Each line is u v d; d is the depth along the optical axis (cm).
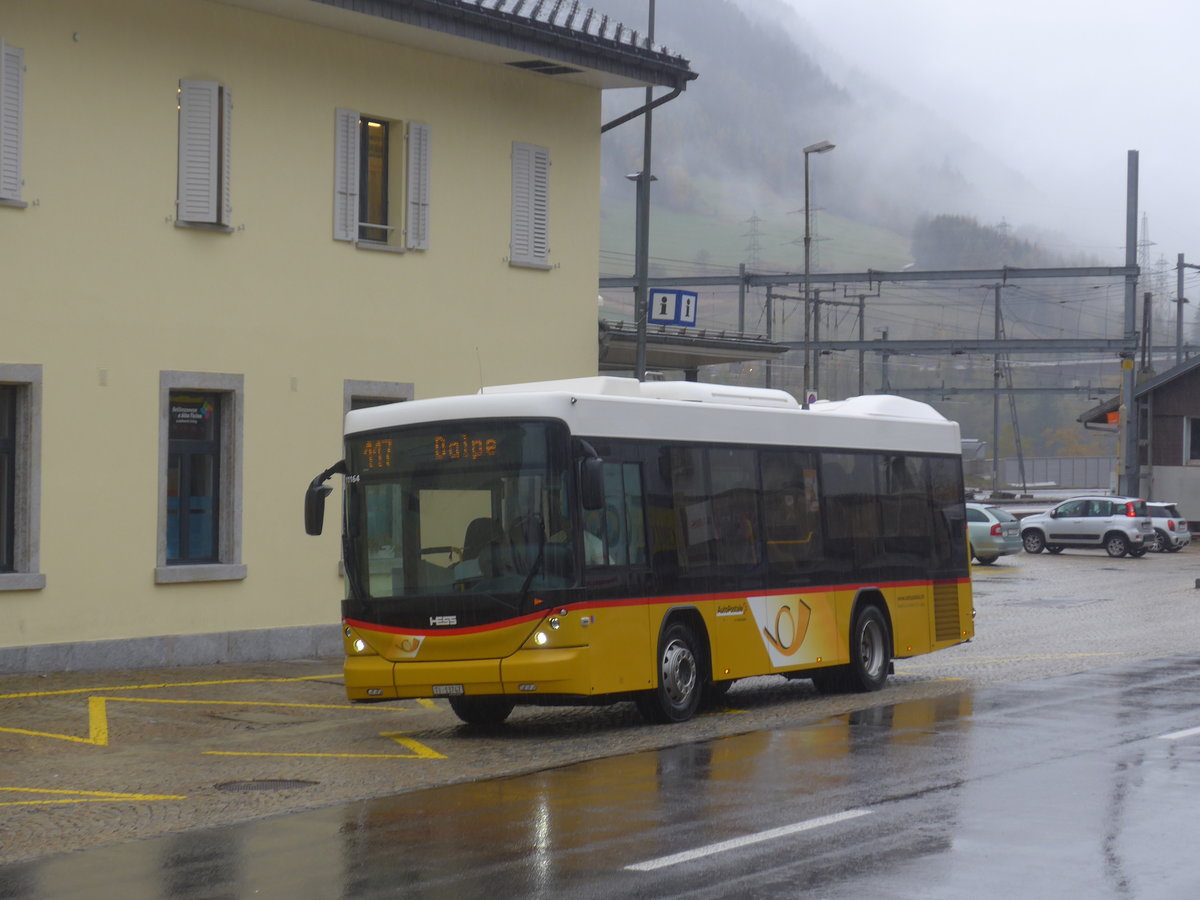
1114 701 1606
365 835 942
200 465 2027
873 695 1741
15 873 858
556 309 2486
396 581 1436
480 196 2367
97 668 1861
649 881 795
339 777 1190
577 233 2527
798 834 912
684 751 1281
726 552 1590
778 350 3133
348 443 1491
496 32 2255
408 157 2262
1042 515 5088
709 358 3095
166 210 1964
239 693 1725
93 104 1888
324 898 776
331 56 2161
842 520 1775
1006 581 3878
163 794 1123
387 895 779
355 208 2189
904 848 872
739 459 1628
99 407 1881
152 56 1952
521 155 2427
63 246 1853
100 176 1894
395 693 1422
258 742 1400
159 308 1953
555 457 1408
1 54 1781
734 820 958
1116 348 5822
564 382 1571
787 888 777
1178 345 8575
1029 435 17362
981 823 945
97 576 1869
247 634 2028
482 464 1422
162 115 1962
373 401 2241
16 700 1620
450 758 1285
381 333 2225
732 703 1697
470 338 2352
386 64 2234
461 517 1423
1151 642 2395
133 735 1428
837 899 755
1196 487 6209
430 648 1406
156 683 1778
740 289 6225
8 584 1772
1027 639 2491
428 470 1442
